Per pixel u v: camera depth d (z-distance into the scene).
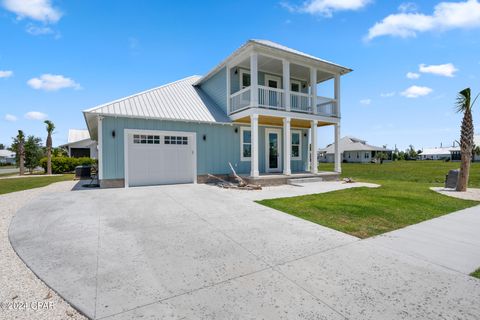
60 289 2.66
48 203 7.04
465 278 2.92
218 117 12.29
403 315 2.21
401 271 3.10
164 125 10.83
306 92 15.76
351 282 2.81
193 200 7.55
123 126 10.02
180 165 11.32
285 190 9.70
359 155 50.72
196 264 3.29
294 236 4.41
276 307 2.33
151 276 2.95
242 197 8.10
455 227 5.01
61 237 4.32
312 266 3.24
